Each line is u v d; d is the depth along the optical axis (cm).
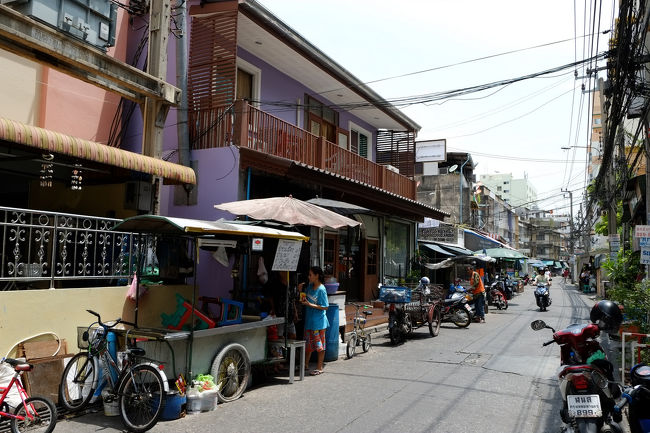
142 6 1123
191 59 1177
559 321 1661
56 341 632
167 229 681
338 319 966
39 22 725
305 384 762
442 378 800
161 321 761
